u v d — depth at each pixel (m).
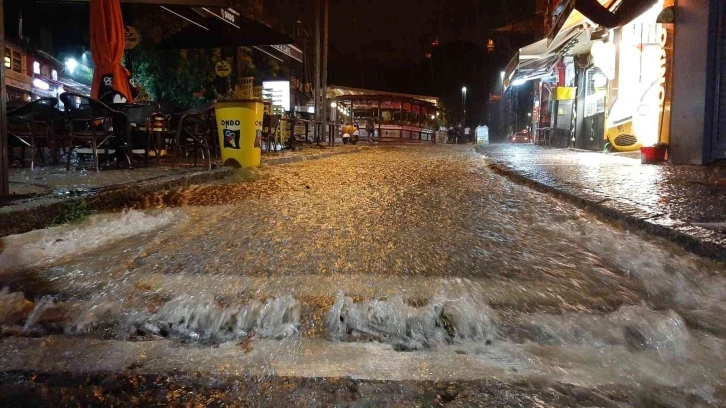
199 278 3.20
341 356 2.31
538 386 2.04
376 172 9.34
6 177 4.92
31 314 2.72
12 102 8.95
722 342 2.35
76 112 7.72
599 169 8.31
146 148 8.57
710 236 3.52
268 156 11.17
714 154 8.26
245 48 18.64
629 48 11.98
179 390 2.06
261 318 2.64
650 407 1.88
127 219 4.64
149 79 15.16
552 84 22.47
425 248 3.87
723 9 7.88
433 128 43.03
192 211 5.21
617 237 3.93
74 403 1.99
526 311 2.72
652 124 11.34
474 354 2.32
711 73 8.05
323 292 2.96
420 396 1.99
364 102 35.84
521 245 3.96
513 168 8.82
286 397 2.00
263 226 4.59
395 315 2.60
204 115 8.89
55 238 3.99
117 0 8.34
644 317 2.46
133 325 2.62
